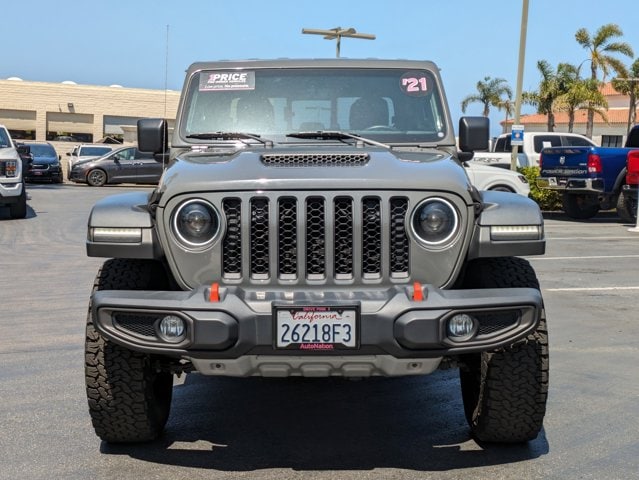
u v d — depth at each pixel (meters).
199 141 4.86
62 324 7.04
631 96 50.09
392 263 3.73
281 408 4.88
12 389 5.14
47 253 11.76
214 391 5.23
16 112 47.44
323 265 3.69
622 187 16.28
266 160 4.02
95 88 48.25
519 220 3.81
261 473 3.83
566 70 43.03
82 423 4.52
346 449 4.17
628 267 10.48
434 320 3.46
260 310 3.48
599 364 5.79
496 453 4.10
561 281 9.34
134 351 3.78
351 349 3.48
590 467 3.90
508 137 23.58
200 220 3.70
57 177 32.19
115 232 3.81
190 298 3.52
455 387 5.34
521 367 3.84
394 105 4.96
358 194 3.66
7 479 3.73
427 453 4.11
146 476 3.78
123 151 31.14
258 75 5.05
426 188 3.69
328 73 5.03
